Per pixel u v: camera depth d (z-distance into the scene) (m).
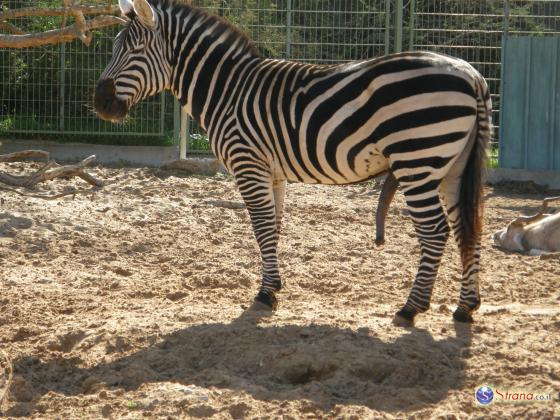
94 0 20.64
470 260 8.48
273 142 8.87
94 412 6.73
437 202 8.15
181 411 6.63
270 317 8.84
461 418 6.40
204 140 22.92
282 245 13.18
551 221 12.82
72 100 22.56
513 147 21.20
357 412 6.53
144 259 12.34
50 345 8.33
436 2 23.92
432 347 7.77
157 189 17.75
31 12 15.70
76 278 11.04
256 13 21.58
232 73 9.20
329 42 22.00
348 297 10.16
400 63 8.04
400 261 12.21
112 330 8.45
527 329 8.41
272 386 7.21
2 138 22.41
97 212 14.96
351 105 8.20
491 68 23.30
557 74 20.83
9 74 22.38
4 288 10.43
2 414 6.86
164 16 9.49
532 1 22.31
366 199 17.69
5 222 13.47
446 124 7.92
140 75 9.43
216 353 7.94
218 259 12.24
